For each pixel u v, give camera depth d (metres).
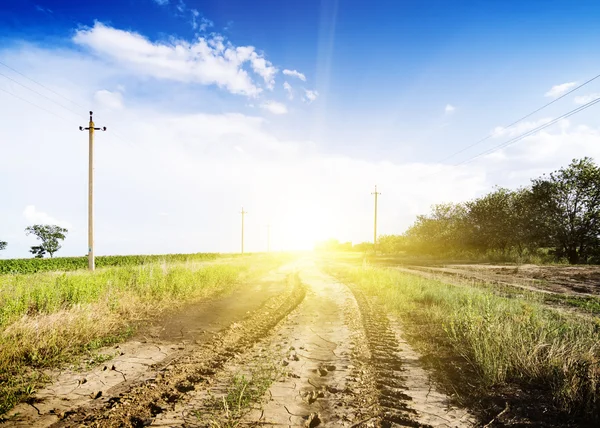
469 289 10.84
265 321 8.72
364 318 8.88
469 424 3.59
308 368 5.28
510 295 11.03
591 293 11.52
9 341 5.52
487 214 30.02
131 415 3.76
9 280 10.37
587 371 4.16
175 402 4.03
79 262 29.98
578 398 3.82
